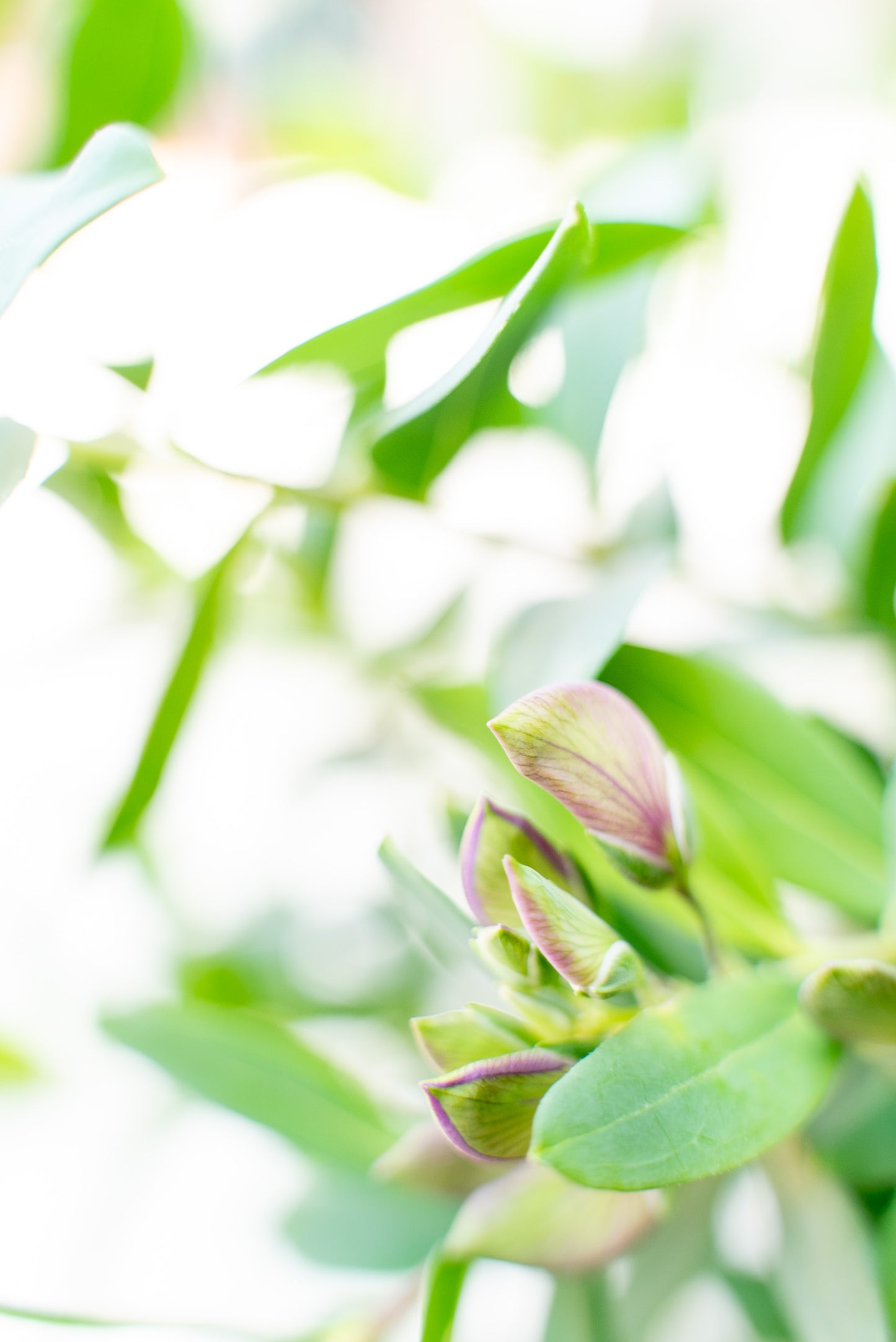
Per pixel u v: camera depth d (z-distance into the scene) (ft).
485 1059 0.70
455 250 1.03
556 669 0.78
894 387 0.89
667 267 0.95
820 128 1.18
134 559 0.95
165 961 0.98
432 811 0.89
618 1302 0.83
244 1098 0.86
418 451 0.83
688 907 0.74
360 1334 0.81
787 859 0.82
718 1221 0.86
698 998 0.71
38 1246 0.98
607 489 0.93
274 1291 0.93
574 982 0.69
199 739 1.03
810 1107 0.70
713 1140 0.68
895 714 0.92
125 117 0.92
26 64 0.96
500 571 0.95
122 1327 0.78
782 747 0.81
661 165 0.92
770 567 0.91
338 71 1.13
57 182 0.72
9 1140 1.01
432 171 1.11
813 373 0.83
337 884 1.02
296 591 0.95
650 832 0.72
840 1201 0.77
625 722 0.71
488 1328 0.95
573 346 0.89
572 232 0.72
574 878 0.71
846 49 1.22
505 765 0.78
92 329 0.88
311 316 0.96
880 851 0.81
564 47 1.22
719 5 1.21
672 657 0.81
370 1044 0.97
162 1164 1.00
